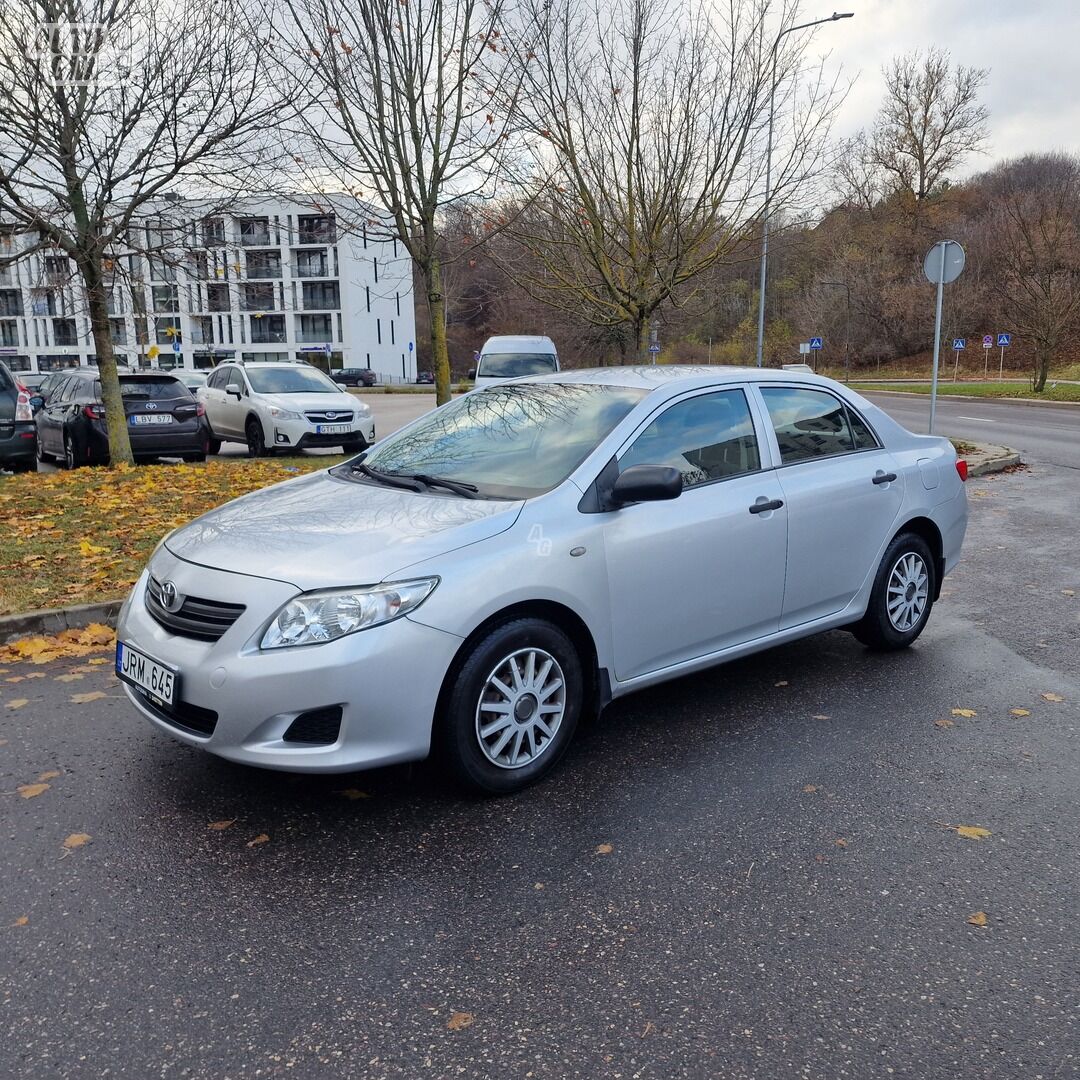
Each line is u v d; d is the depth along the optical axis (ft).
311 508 12.69
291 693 10.24
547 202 34.63
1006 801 11.67
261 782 12.15
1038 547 26.86
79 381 44.52
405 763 12.18
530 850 10.48
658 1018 7.80
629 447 13.17
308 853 10.41
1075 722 14.21
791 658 17.34
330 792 11.88
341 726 10.41
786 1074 7.18
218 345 219.00
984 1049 7.44
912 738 13.60
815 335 200.34
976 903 9.46
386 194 31.60
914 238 205.36
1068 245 117.19
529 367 58.54
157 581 11.85
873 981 8.26
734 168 33.22
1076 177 229.04
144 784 12.08
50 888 9.70
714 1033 7.63
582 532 12.14
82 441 42.24
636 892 9.65
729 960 8.55
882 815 11.30
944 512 17.75
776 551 14.53
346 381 180.65
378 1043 7.52
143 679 11.40
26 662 17.01
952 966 8.46
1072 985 8.20
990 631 18.88
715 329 214.48
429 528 11.50
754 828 10.98
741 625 14.35
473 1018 7.80
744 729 13.94
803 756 12.99
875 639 17.10
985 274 192.95
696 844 10.62
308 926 9.08
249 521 12.44
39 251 35.32
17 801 11.58
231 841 10.66
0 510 28.84
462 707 11.09
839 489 15.55
